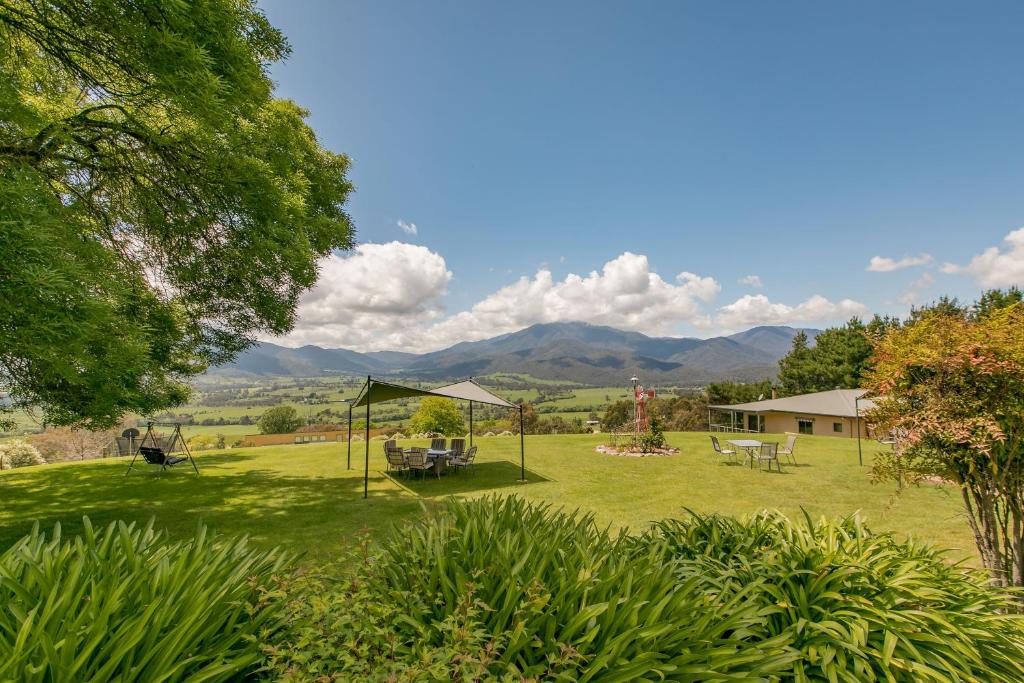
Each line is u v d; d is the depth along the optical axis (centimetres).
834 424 2534
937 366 342
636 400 1845
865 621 233
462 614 212
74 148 704
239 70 695
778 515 370
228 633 203
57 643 159
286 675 170
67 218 543
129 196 745
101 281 520
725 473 1155
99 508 815
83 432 2111
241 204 755
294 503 853
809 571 260
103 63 596
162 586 209
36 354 439
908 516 732
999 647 240
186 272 815
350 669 185
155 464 1258
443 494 930
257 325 988
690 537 339
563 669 191
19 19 535
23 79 617
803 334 3797
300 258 843
